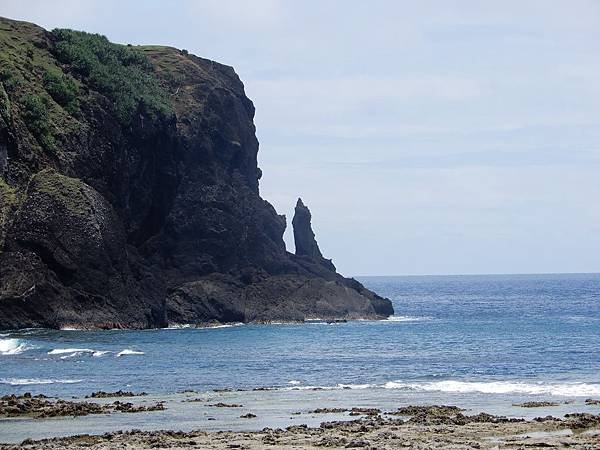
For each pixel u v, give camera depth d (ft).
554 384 198.49
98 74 496.64
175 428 134.82
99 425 138.00
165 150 503.61
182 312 457.27
